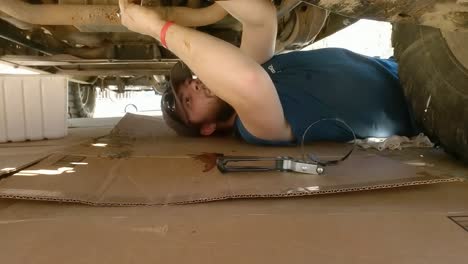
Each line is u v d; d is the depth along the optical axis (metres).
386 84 1.31
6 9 1.25
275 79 1.23
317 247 0.53
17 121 1.40
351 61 1.35
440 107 0.99
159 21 1.05
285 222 0.61
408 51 1.11
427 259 0.50
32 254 0.51
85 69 2.21
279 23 1.72
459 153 0.99
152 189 0.76
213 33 1.73
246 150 1.15
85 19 1.29
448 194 0.75
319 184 0.77
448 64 0.93
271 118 1.08
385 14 0.67
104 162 0.99
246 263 0.49
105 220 0.62
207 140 1.39
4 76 1.37
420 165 0.94
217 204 0.69
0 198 0.71
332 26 1.92
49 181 0.80
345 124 1.15
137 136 1.55
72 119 2.47
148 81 2.89
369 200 0.71
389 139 1.17
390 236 0.56
